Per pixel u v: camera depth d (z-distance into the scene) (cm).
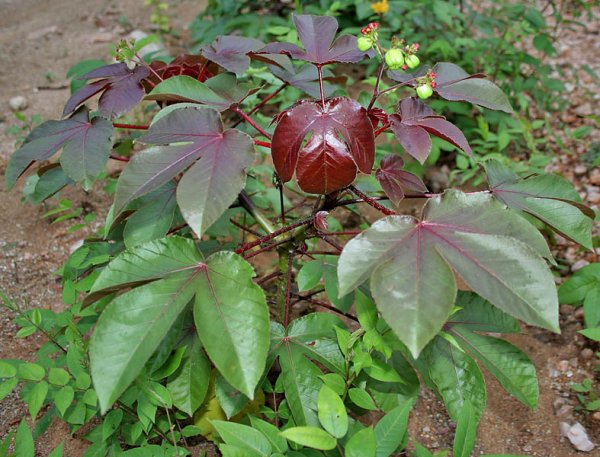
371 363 40
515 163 80
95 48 120
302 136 36
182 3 147
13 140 90
